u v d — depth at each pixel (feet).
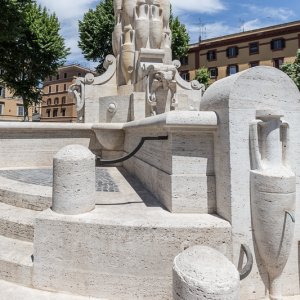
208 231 9.02
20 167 24.68
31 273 9.89
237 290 5.99
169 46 31.27
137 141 18.69
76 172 10.09
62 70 242.78
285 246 8.83
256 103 9.40
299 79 74.74
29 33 79.66
